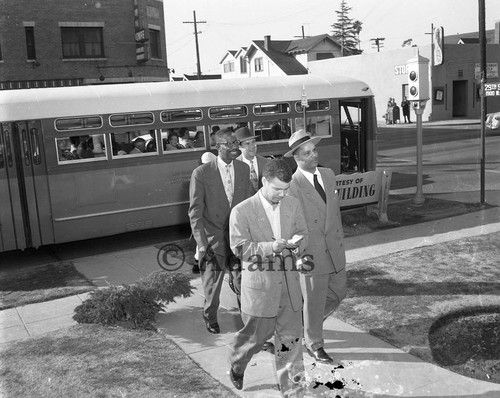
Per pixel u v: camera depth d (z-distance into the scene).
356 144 12.33
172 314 5.93
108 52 20.42
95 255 8.94
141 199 9.45
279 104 10.72
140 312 5.58
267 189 3.90
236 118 10.25
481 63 10.51
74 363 4.74
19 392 4.29
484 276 6.50
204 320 5.41
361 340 4.91
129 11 20.69
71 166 8.90
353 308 5.68
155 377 4.43
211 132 9.97
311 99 11.06
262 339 4.01
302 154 4.38
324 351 4.55
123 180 9.28
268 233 3.95
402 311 5.52
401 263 7.20
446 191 12.32
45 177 8.77
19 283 7.50
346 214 10.16
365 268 7.04
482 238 8.25
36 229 8.79
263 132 10.57
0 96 8.71
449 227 9.09
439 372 4.23
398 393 3.94
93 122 9.05
